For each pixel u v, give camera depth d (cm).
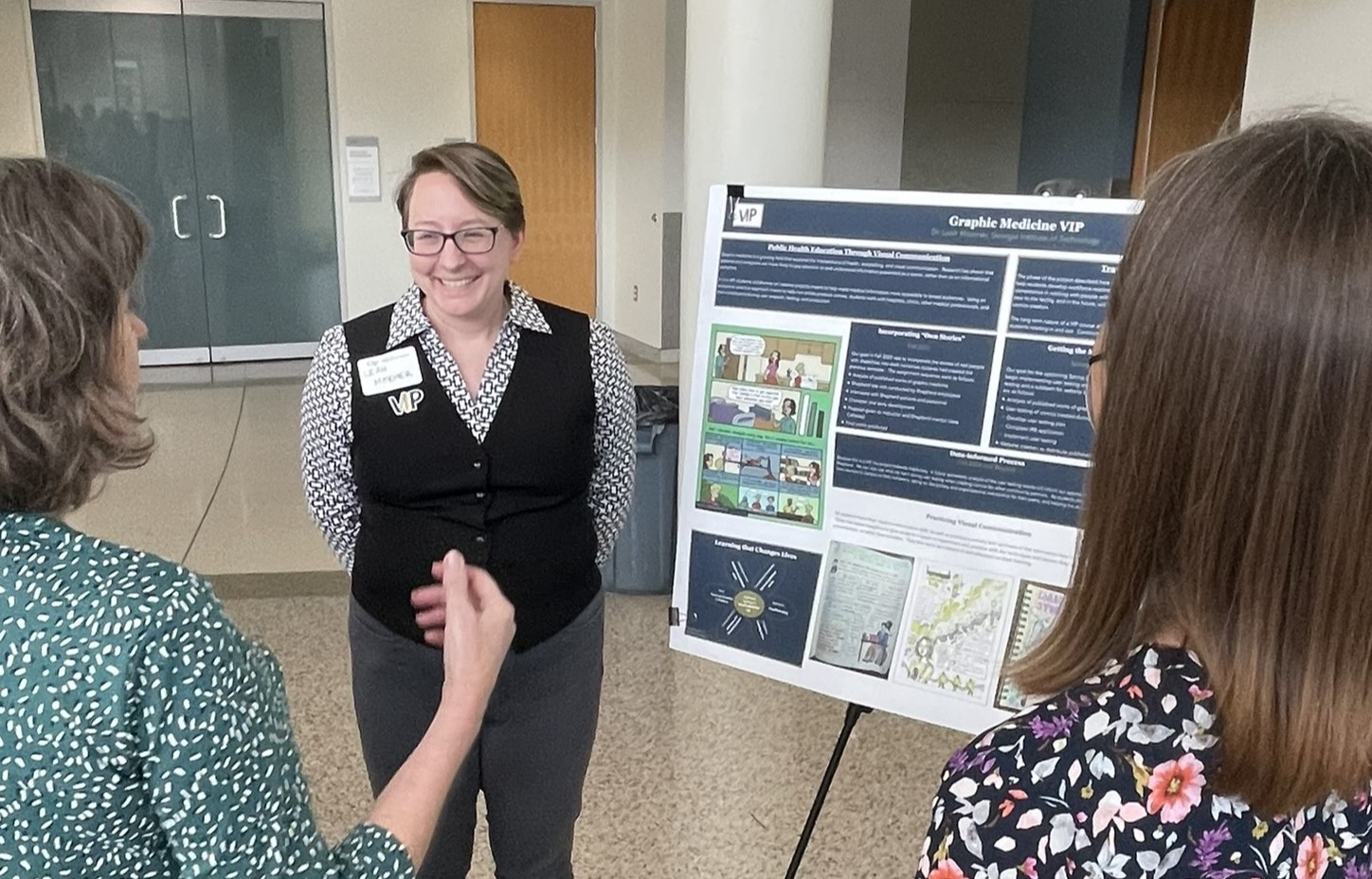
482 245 157
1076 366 146
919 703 158
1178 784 64
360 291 764
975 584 153
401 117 748
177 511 461
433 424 162
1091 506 71
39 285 75
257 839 77
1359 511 60
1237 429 61
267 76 716
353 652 174
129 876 76
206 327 741
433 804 97
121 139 697
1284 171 62
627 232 794
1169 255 64
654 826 251
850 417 161
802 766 279
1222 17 472
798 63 267
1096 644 71
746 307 169
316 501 174
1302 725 61
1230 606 64
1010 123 673
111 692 72
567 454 167
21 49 662
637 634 355
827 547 164
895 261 158
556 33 771
